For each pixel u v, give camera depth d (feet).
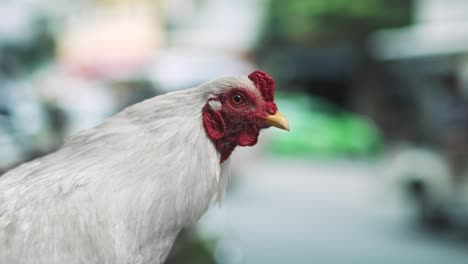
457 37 9.93
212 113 3.05
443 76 9.20
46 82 18.94
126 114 2.97
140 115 2.96
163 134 2.95
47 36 22.17
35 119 8.70
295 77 20.88
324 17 18.54
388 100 10.98
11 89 9.20
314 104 15.98
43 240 2.82
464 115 7.79
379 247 7.44
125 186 2.89
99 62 22.57
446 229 8.08
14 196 2.89
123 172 2.90
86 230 2.85
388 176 8.63
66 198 2.87
